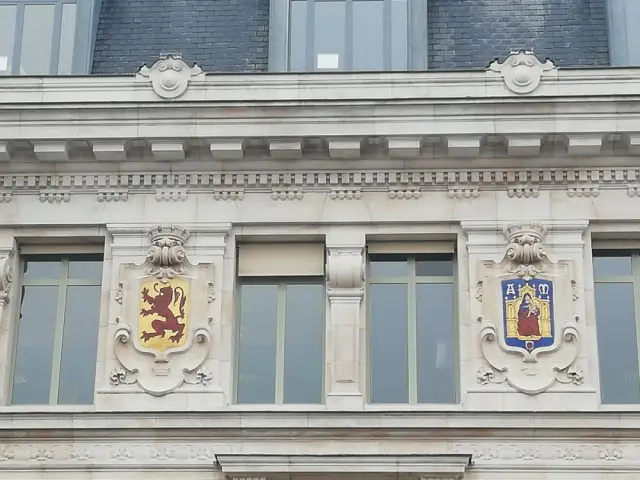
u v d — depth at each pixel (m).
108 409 24.92
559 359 25.00
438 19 28.64
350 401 24.89
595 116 25.59
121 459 24.53
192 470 24.44
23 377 25.92
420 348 25.83
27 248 26.48
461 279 25.70
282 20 28.20
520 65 26.28
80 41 28.31
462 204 25.98
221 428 24.50
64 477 24.48
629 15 27.98
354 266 25.67
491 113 25.67
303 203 26.14
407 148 25.78
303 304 26.16
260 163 26.25
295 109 25.80
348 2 28.61
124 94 26.56
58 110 25.98
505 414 24.39
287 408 24.84
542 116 25.66
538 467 24.19
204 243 25.98
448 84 26.36
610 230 25.83
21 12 28.88
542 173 26.03
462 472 23.97
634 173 25.98
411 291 26.09
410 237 26.11
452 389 25.58
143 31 28.72
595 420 24.31
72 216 26.22
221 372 25.27
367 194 26.16
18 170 26.47
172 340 25.39
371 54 28.28
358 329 25.44
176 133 25.91
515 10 28.75
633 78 26.25
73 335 26.09
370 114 25.73
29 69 28.50
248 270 26.20
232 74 26.53
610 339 25.62
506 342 25.12
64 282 26.38
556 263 25.56
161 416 24.66
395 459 24.00
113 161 26.31
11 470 24.55
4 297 25.83
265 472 24.09
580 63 27.94
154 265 25.83
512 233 25.67
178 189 26.28
